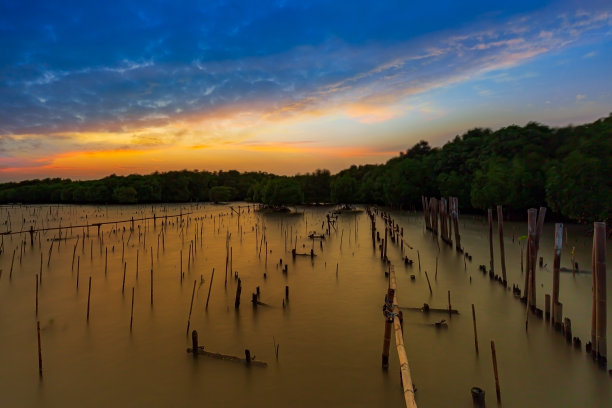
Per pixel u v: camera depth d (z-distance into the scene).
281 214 137.00
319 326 30.62
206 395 21.47
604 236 22.62
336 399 20.95
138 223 110.50
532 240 31.66
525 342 26.77
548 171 77.12
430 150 179.38
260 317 32.62
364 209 153.12
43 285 42.72
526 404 20.20
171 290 40.53
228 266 51.78
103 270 50.09
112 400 21.12
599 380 22.02
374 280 44.06
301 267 51.03
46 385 22.53
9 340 28.39
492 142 114.06
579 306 33.06
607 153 62.22
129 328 30.41
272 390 21.86
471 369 23.64
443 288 39.84
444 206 68.25
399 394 21.30
